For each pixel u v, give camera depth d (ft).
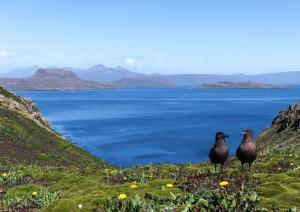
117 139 433.89
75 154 215.31
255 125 567.18
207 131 509.76
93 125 585.22
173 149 365.40
